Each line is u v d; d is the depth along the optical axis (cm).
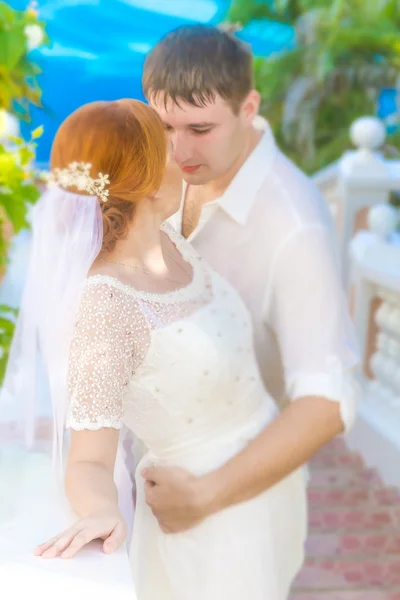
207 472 190
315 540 391
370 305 510
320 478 462
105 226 172
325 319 206
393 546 388
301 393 201
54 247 165
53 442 161
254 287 215
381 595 344
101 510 146
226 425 195
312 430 196
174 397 181
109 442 160
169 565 191
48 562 134
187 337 175
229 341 187
